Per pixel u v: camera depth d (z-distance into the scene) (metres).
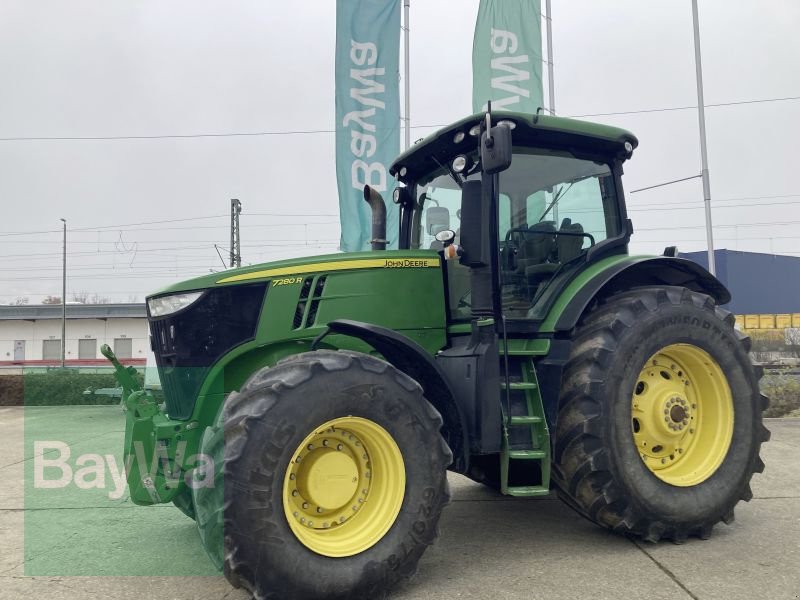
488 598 2.82
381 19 9.91
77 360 39.66
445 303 3.76
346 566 2.74
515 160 3.87
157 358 3.49
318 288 3.50
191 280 3.43
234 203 29.19
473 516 4.19
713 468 3.66
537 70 10.12
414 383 3.03
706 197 12.07
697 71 12.20
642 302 3.60
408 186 4.53
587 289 3.65
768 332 16.52
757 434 3.81
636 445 3.55
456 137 3.73
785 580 2.95
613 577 3.03
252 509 2.60
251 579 2.61
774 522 3.91
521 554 3.41
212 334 3.36
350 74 9.84
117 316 40.75
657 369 3.79
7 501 4.90
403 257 3.68
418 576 3.11
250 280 3.41
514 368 3.55
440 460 3.02
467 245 3.36
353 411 2.84
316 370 2.81
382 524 2.88
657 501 3.42
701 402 3.84
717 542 3.54
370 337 3.16
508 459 3.32
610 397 3.38
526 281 3.76
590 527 3.89
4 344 41.38
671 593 2.82
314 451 2.89
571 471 3.41
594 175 4.10
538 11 10.17
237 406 2.76
